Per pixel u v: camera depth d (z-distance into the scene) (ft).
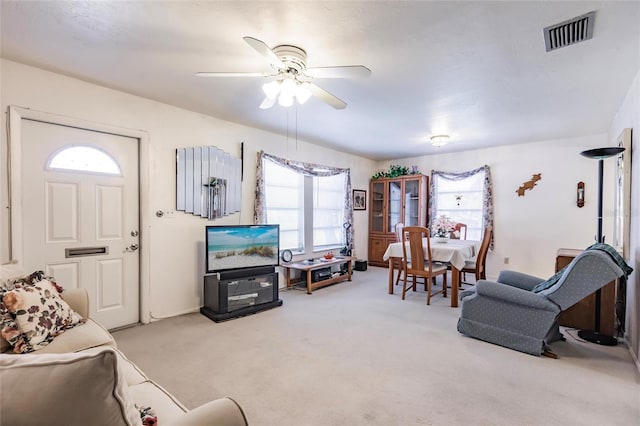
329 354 8.18
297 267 14.48
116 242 10.06
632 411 5.86
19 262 8.13
